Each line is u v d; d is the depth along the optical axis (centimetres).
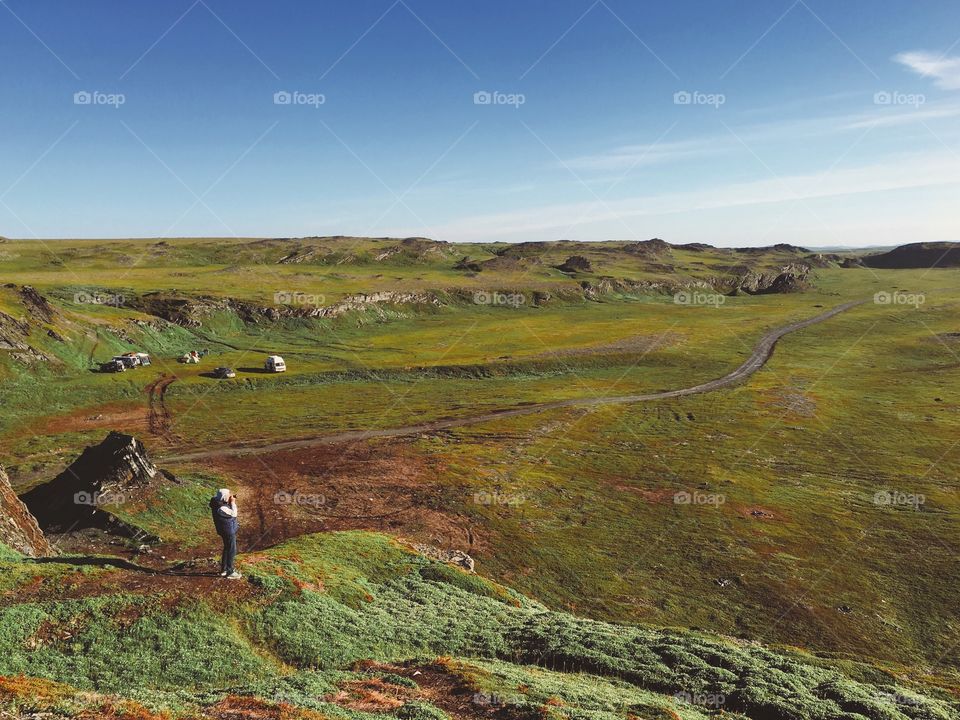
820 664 3259
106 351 9969
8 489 3247
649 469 6894
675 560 4806
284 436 7431
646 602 4194
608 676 2345
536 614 3209
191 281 16888
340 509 5234
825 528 5478
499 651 2483
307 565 2872
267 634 2078
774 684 2370
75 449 6381
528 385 11056
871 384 11444
